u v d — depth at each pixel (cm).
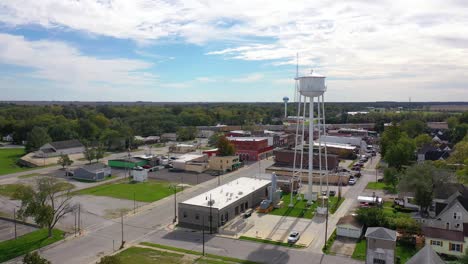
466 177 7975
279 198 7675
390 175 8544
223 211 6369
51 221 5797
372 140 17875
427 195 6638
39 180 6359
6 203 7625
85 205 7562
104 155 13862
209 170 11444
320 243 5556
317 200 7931
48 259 4966
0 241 5559
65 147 14062
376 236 4578
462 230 5484
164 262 4853
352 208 7356
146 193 8556
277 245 5491
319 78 7281
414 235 5544
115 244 5522
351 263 4850
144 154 13762
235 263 4838
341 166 12000
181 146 15050
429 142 14350
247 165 12506
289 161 11469
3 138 18888
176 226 6381
